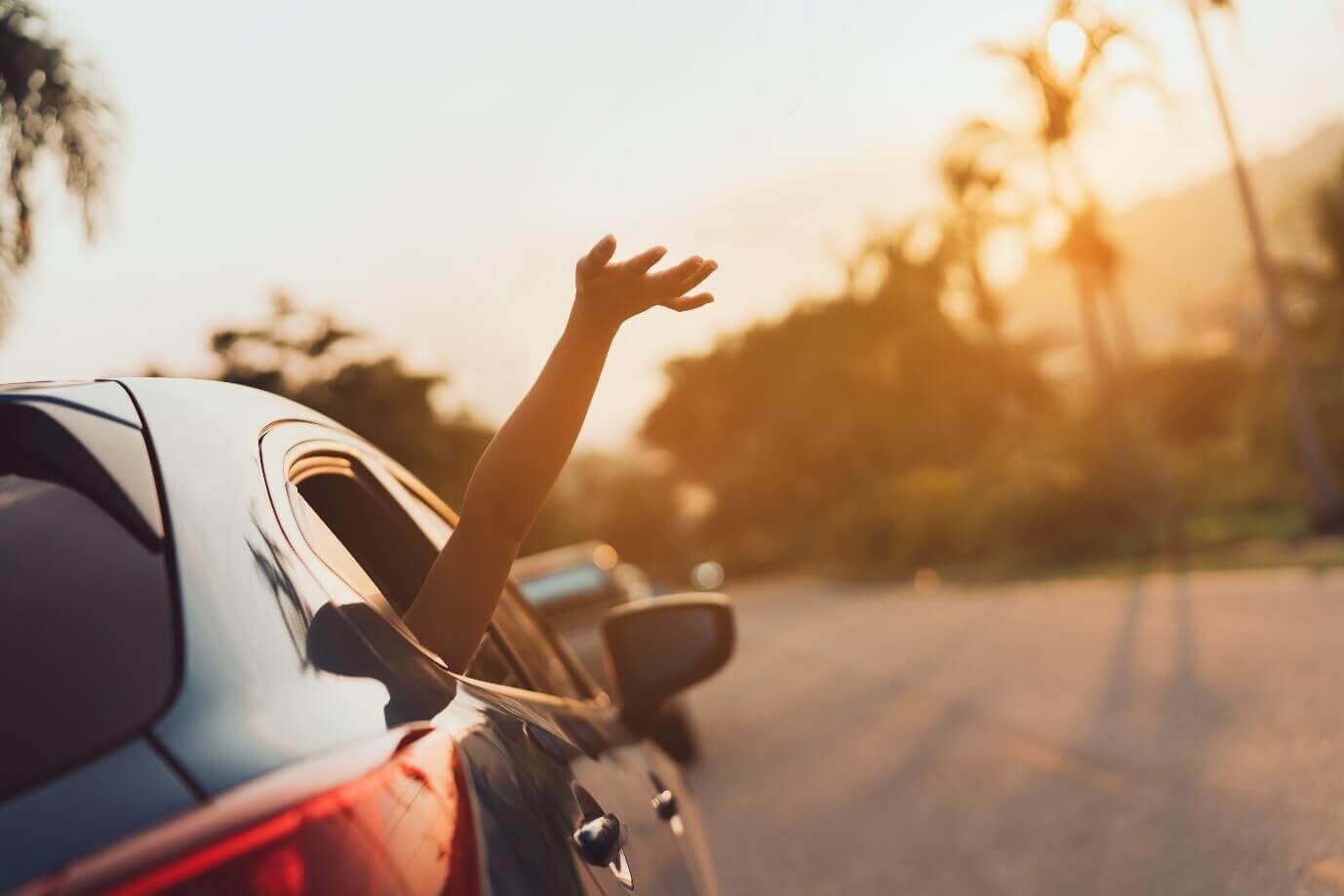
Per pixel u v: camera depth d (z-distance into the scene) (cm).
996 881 525
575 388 143
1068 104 2792
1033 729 830
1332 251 2870
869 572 4275
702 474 8469
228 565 98
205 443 112
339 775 83
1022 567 2781
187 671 85
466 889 88
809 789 800
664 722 990
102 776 76
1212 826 527
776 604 3547
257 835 73
